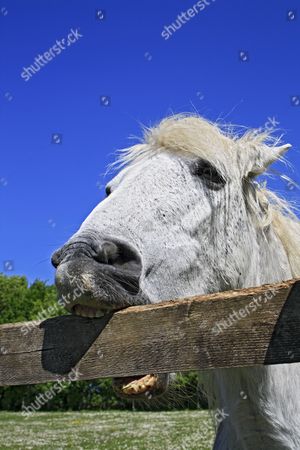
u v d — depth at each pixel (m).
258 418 2.79
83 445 10.20
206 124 3.15
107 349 2.19
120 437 11.31
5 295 33.97
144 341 2.10
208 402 3.29
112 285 2.23
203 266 2.85
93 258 2.25
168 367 2.03
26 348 2.44
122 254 2.43
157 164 2.92
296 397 2.81
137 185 2.78
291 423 2.75
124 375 2.12
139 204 2.68
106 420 16.30
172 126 3.10
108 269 2.26
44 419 17.88
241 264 2.99
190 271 2.76
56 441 11.16
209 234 2.88
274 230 3.24
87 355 2.24
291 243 3.26
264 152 3.21
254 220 3.12
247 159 3.14
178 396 3.01
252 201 3.14
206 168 2.96
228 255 2.94
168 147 3.06
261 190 3.32
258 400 2.76
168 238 2.68
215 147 3.01
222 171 2.97
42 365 2.37
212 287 2.91
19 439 11.84
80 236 2.33
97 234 2.38
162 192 2.77
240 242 3.00
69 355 2.29
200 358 1.96
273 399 2.74
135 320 2.14
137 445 9.63
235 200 3.01
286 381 2.77
